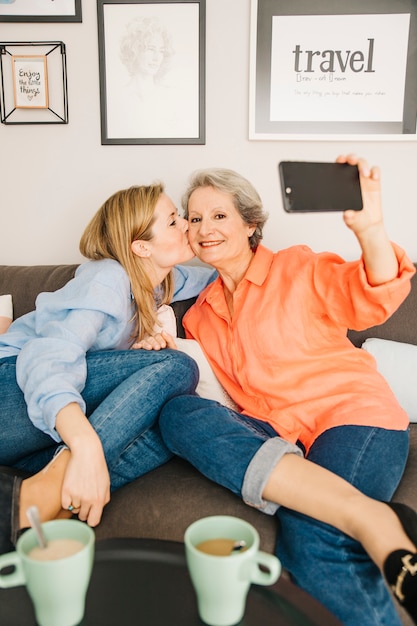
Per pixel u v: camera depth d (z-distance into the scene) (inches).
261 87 73.8
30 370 44.6
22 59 74.7
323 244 76.9
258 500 39.1
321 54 72.9
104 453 43.7
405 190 75.2
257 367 51.9
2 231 79.0
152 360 49.3
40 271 69.2
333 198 39.4
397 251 41.1
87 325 48.7
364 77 73.1
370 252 40.3
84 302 49.8
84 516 40.2
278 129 74.7
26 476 45.6
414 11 71.2
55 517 39.7
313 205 39.3
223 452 41.1
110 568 28.8
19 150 77.6
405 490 44.6
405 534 31.7
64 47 74.4
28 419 47.3
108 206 55.7
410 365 60.2
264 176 76.3
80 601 24.7
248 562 23.7
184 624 25.2
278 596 26.5
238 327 53.0
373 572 36.1
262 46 73.0
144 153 76.5
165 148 76.2
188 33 73.3
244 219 55.0
